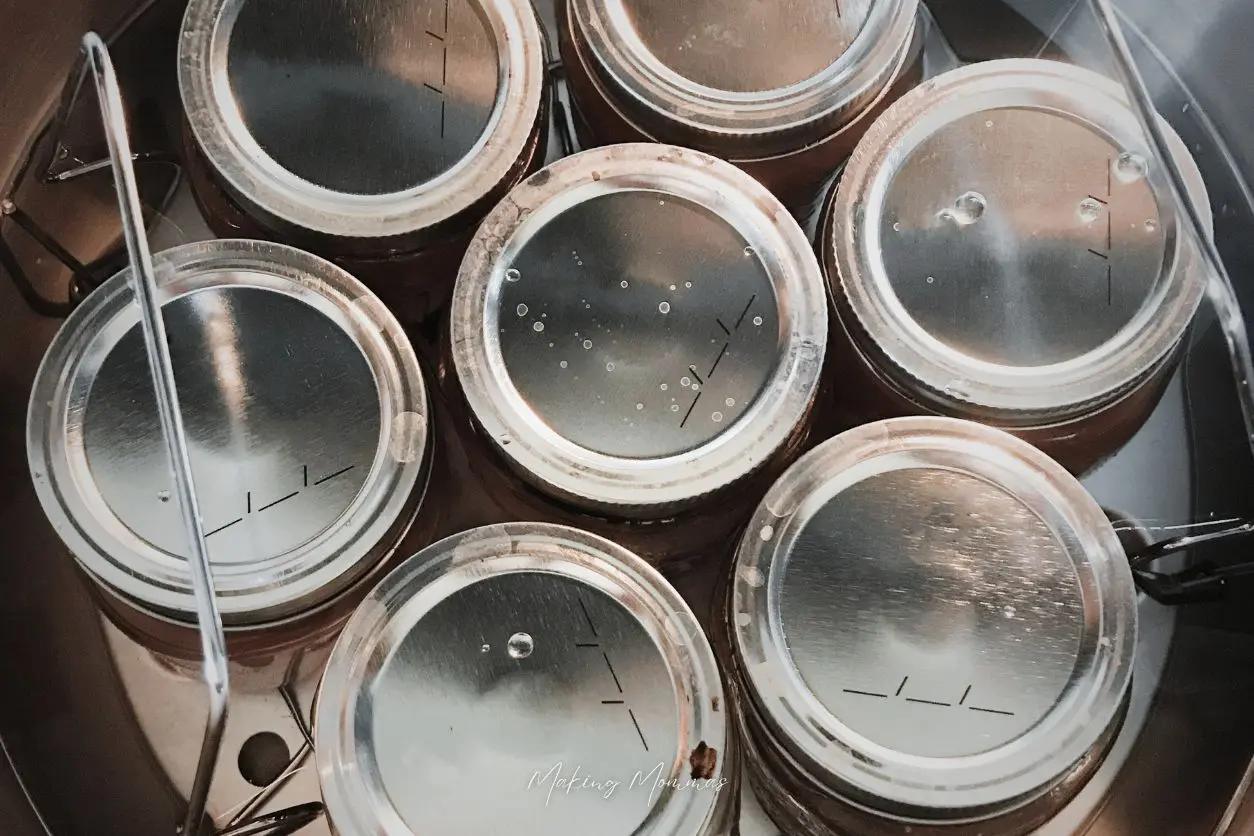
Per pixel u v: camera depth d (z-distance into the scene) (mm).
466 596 323
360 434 333
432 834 312
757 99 349
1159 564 357
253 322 337
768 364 335
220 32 347
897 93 368
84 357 336
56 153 371
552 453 330
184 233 371
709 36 352
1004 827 327
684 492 328
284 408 333
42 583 357
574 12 357
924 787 315
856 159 349
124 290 340
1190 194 345
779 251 340
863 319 342
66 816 345
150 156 375
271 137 344
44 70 374
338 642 320
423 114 346
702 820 313
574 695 319
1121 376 337
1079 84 351
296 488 330
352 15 349
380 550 331
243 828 335
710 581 346
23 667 354
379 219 340
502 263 338
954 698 320
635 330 336
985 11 392
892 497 331
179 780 345
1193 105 384
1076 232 344
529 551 325
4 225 370
